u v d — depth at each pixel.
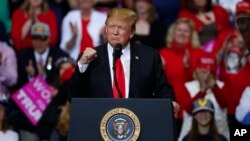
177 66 23.47
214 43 24.62
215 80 22.81
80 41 25.30
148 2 25.50
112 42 13.14
